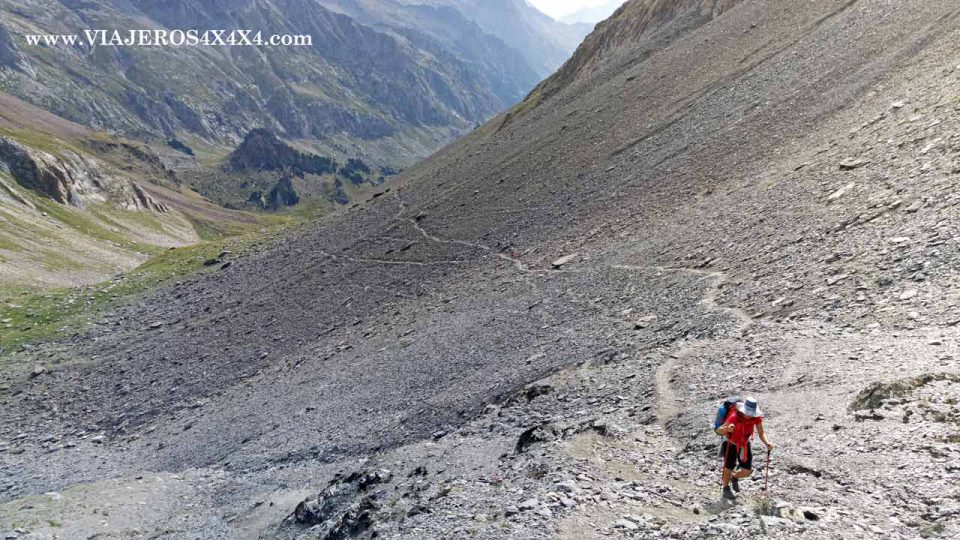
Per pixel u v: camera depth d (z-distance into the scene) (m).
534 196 59.97
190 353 52.59
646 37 107.81
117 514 27.73
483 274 46.44
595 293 33.25
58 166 185.75
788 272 24.64
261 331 52.88
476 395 26.58
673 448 15.88
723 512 11.70
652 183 47.75
